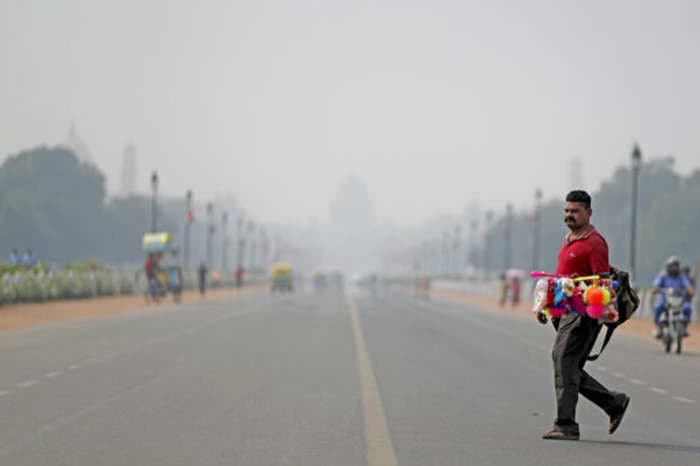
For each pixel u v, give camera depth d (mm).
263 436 27484
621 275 27062
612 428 27828
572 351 27188
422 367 49906
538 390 40281
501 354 60250
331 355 55562
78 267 150000
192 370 45750
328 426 29516
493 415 32594
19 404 33562
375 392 38344
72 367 46406
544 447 26266
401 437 27625
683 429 30594
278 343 64250
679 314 66625
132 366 47250
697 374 50656
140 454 24406
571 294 26469
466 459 24344
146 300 132875
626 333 91500
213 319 94750
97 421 29844
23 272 116000
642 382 46125
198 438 26969
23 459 23578
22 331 73562
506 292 166875
